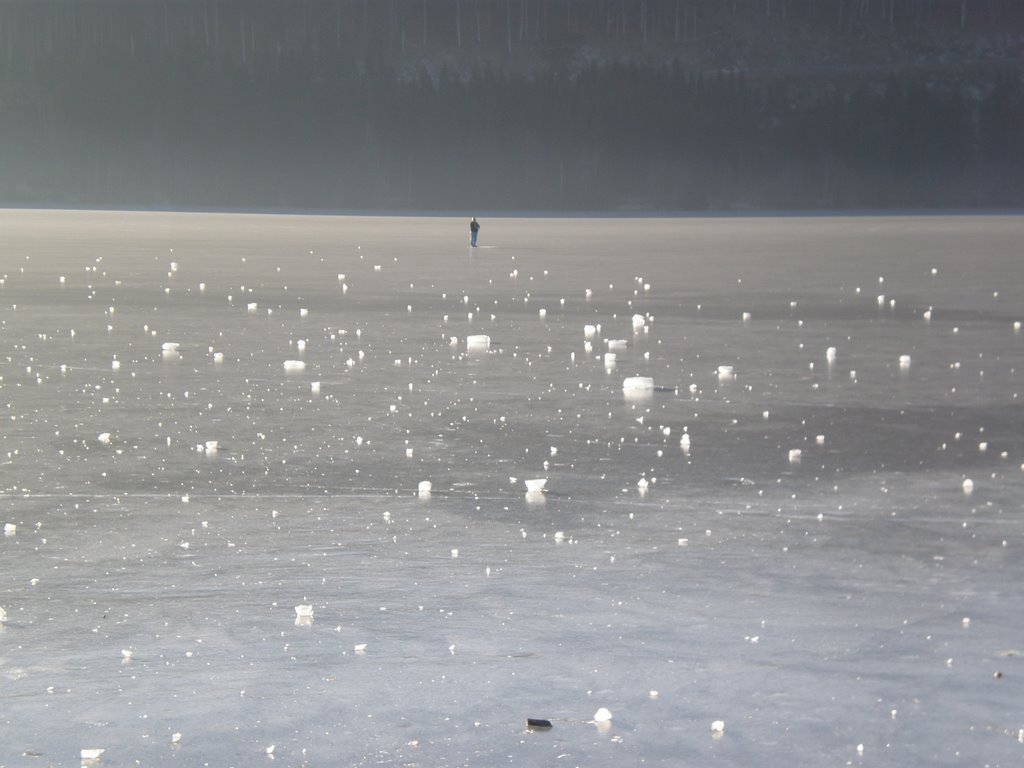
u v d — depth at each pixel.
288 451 25.42
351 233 171.62
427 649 14.09
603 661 13.72
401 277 83.38
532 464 24.23
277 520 19.88
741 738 11.75
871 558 17.75
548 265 98.38
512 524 19.66
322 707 12.46
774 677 13.26
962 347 44.19
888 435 27.36
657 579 16.73
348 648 14.12
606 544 18.48
